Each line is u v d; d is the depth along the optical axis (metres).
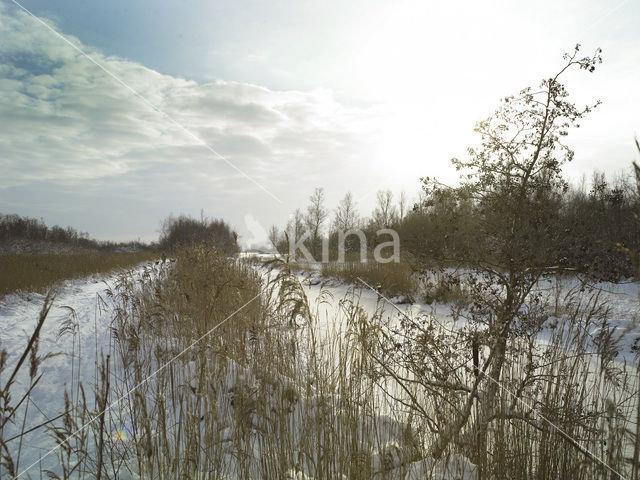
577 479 3.10
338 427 3.43
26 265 15.44
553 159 3.52
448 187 3.88
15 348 6.46
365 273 13.60
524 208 3.62
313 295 10.88
